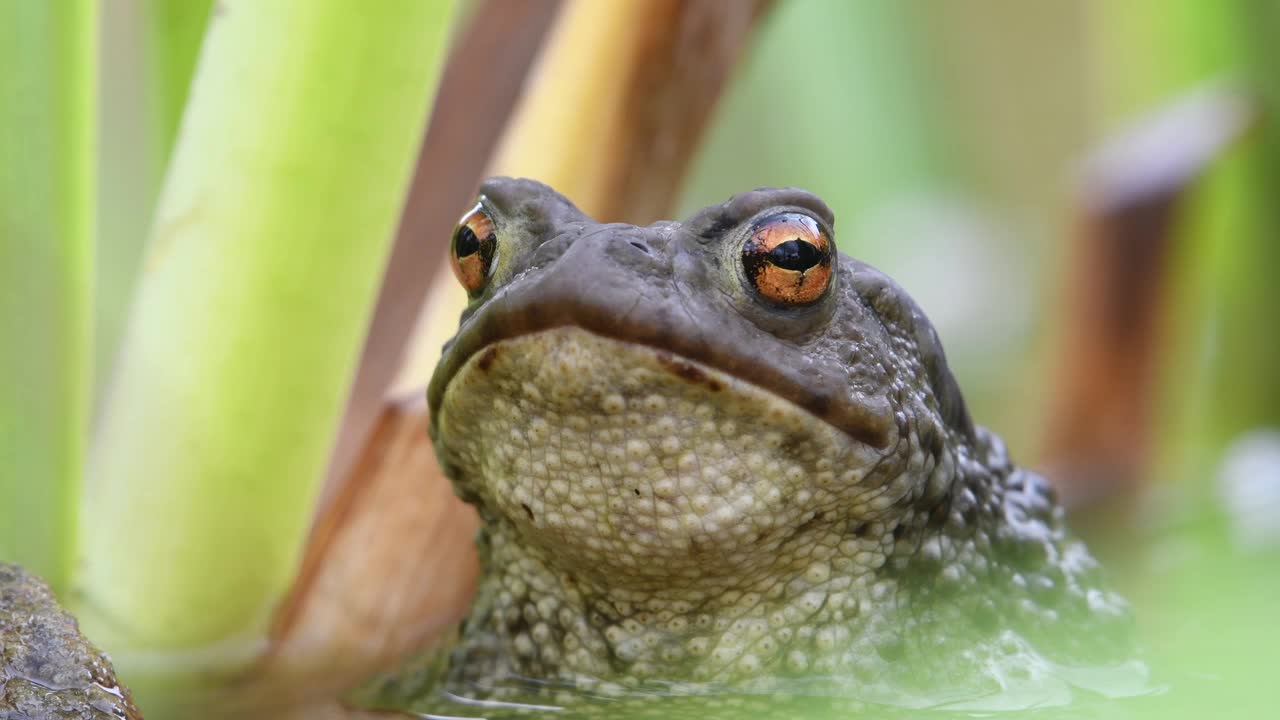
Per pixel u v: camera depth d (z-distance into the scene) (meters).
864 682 0.30
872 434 0.30
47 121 0.30
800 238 0.29
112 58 0.35
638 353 0.29
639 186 0.33
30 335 0.30
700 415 0.29
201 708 0.30
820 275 0.29
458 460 0.30
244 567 0.31
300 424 0.31
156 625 0.31
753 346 0.29
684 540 0.30
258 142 0.30
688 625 0.30
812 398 0.29
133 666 0.31
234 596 0.31
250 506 0.31
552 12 0.34
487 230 0.30
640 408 0.29
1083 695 0.30
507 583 0.31
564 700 0.30
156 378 0.30
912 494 0.30
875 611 0.30
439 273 0.33
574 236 0.29
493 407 0.30
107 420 0.31
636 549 0.30
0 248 0.30
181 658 0.31
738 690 0.30
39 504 0.30
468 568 0.32
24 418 0.30
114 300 0.35
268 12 0.30
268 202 0.30
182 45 0.32
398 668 0.31
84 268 0.30
